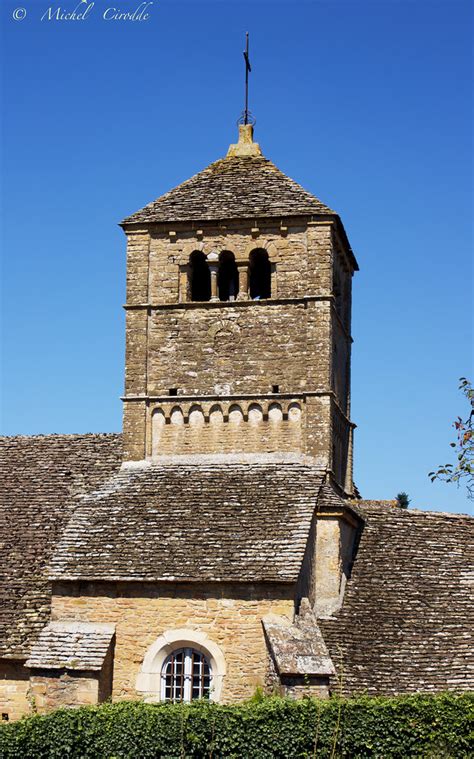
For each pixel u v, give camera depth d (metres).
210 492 42.16
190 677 37.97
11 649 38.62
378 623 40.12
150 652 38.06
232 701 37.19
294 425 44.09
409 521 45.56
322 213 44.94
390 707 34.22
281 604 37.47
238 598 37.81
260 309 45.12
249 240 45.69
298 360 44.47
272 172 47.44
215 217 45.72
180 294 45.88
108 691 38.03
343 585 41.62
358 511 46.00
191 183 47.62
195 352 45.34
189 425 44.88
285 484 42.09
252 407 44.53
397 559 43.28
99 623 38.59
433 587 42.00
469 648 39.09
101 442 48.00
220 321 45.38
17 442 49.00
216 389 44.88
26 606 40.19
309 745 33.84
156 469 44.28
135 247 46.47
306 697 35.22
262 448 44.12
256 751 33.81
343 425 48.16
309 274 44.94
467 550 44.31
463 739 33.91
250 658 37.38
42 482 46.19
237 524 39.97
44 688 37.47
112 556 39.25
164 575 38.12
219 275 47.00
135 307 46.00
